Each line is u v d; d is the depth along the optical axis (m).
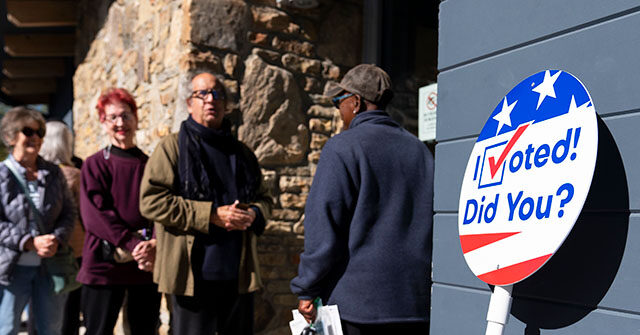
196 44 3.12
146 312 2.84
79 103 6.35
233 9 3.25
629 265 1.18
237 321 2.57
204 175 2.47
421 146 1.90
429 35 3.23
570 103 1.21
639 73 1.19
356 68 1.96
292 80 3.44
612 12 1.25
